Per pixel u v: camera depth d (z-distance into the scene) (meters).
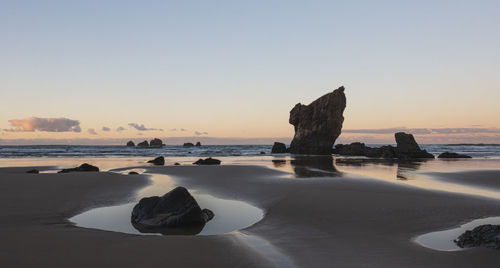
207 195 15.97
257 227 10.16
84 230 9.56
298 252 7.74
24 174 21.91
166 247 7.92
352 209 12.45
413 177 23.58
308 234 9.37
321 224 10.46
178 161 42.94
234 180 21.14
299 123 69.38
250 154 66.25
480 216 11.33
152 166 32.66
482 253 7.15
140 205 11.57
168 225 10.49
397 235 9.20
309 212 12.09
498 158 51.97
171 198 11.23
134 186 18.34
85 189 16.91
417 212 11.91
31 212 11.92
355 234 9.32
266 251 7.80
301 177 22.84
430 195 15.38
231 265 6.82
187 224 10.72
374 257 7.34
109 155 59.41
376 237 9.01
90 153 67.19
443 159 49.12
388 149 53.62
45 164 36.41
